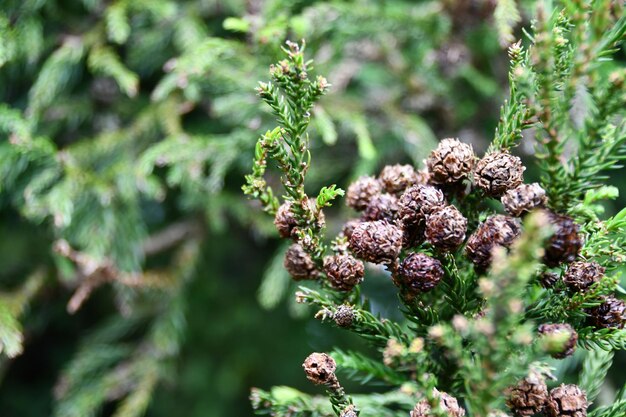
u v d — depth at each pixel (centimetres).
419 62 81
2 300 73
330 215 84
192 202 81
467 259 48
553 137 46
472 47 81
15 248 83
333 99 79
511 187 47
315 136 77
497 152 48
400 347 44
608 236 50
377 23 76
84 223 76
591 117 46
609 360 53
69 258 71
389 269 48
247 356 101
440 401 45
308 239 48
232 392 98
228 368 100
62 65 73
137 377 80
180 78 67
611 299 47
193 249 85
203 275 99
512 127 49
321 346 99
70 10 79
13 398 95
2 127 67
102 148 77
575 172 46
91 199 77
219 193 81
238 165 82
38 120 74
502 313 42
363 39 80
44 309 81
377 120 82
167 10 75
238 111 74
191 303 99
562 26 47
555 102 46
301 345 101
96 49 75
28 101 80
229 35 80
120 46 81
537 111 46
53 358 98
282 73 48
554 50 47
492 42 78
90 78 84
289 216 49
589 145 46
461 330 43
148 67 82
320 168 83
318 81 48
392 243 47
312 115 68
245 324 101
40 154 69
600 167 46
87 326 100
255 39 66
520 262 42
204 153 73
